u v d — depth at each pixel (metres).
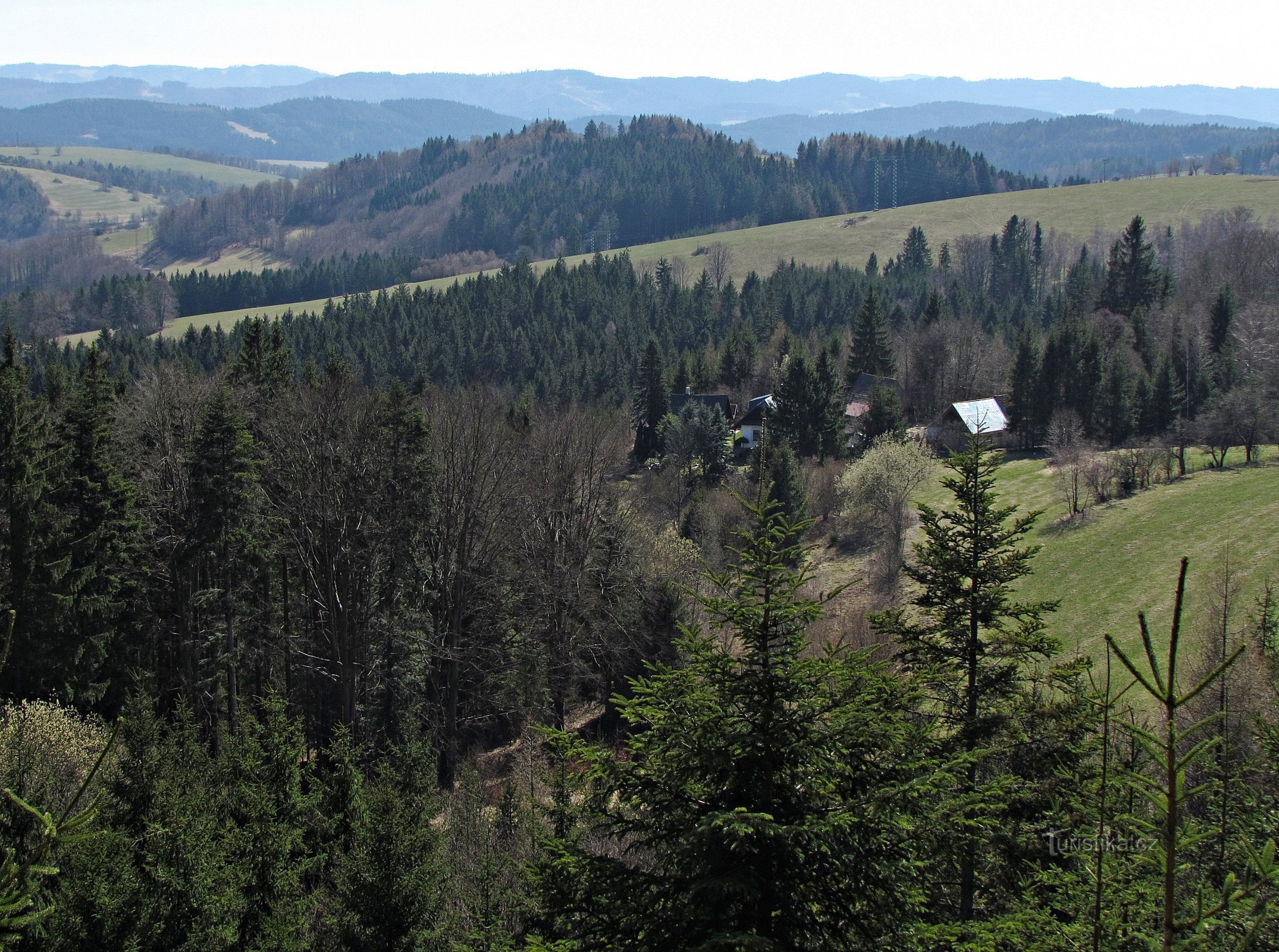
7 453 30.48
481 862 20.45
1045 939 10.76
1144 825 7.84
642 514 48.66
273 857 20.75
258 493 35.53
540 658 38.88
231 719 36.06
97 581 33.59
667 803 10.46
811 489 64.56
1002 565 16.23
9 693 31.22
